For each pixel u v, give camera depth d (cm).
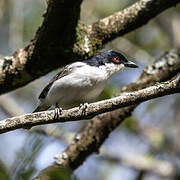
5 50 1614
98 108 795
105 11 1503
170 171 1351
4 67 1005
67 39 973
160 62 1085
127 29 1037
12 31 1345
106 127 1037
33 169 925
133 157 1397
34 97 1558
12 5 1393
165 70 1071
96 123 1040
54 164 1002
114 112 1040
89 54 1010
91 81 1030
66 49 989
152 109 1544
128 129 1495
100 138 1035
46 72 1028
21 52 1012
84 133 1039
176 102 1525
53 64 1014
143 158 1393
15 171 918
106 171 1401
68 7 899
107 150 1413
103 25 1023
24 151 973
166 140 1457
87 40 1006
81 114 801
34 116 793
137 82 1066
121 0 1536
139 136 1497
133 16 1026
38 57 997
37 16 1481
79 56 1006
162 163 1375
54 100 1071
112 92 1224
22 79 1026
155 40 1627
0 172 916
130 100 782
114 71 1116
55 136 1288
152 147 1462
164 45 1603
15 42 1317
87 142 1025
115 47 1493
